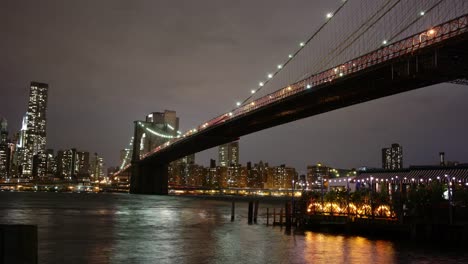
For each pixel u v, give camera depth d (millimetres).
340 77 67562
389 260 24562
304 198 42625
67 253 25875
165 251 27359
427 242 31828
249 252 27188
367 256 25906
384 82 63375
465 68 52594
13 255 6004
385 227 34594
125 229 40906
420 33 53688
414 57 54562
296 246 29938
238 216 62188
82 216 57562
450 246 30000
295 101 81938
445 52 51000
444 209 31875
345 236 35656
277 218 57531
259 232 38875
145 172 169125
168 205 97000
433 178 50375
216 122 111500
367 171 62000
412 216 33188
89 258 24344
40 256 24656
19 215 57375
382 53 60375
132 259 24312
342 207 38781
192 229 41500
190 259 24578
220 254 26375
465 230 30047
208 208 87000
